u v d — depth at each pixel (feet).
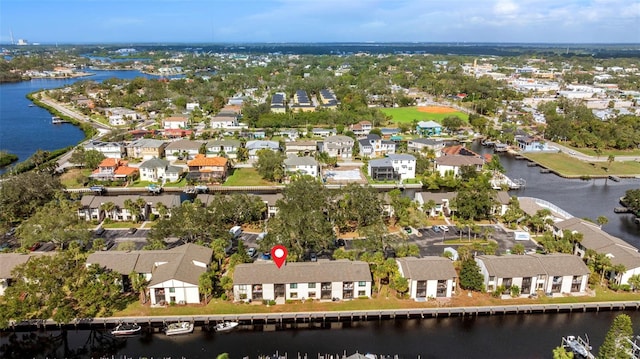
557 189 575.38
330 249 378.32
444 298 313.73
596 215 484.33
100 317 290.56
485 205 431.84
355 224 435.53
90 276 295.69
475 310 302.66
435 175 579.89
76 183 565.94
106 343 282.15
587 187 584.81
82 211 439.22
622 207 506.89
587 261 345.92
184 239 388.57
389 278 325.83
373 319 299.79
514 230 423.64
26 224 383.45
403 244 350.23
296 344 279.28
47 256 307.58
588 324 297.74
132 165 629.51
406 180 586.86
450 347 277.03
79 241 373.20
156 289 302.25
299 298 311.47
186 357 267.39
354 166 647.97
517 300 312.71
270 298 309.83
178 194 544.62
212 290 311.68
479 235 411.13
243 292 308.19
